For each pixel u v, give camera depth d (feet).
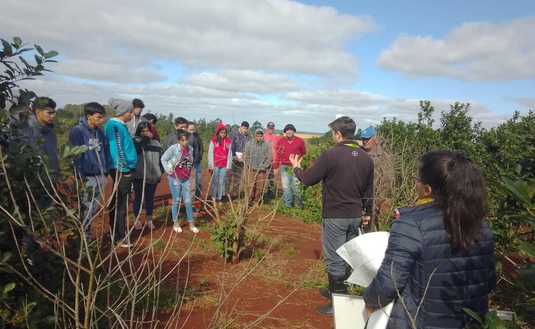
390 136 29.96
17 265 8.07
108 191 19.70
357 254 8.05
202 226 24.50
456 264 6.22
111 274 7.93
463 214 6.11
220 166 28.17
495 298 12.73
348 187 13.38
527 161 13.91
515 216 7.68
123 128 18.07
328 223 13.78
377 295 6.50
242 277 12.45
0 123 8.20
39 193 8.52
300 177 13.91
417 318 6.38
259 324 13.28
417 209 6.63
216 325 11.60
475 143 24.08
